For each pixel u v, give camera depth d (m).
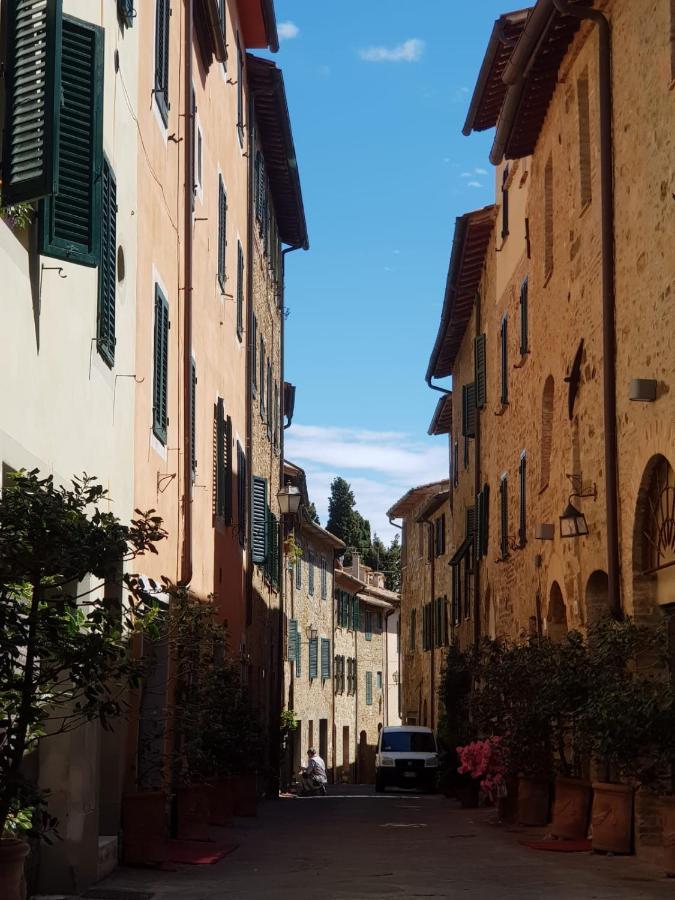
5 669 7.07
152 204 14.96
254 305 28.05
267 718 31.52
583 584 16.95
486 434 29.41
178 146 17.08
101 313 11.38
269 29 26.23
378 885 11.61
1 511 6.99
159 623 9.72
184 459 17.20
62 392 10.20
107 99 11.98
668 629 13.61
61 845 10.61
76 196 9.02
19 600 7.58
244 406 26.00
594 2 15.94
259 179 29.30
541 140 21.02
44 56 7.94
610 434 15.05
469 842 16.39
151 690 15.06
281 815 22.67
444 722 32.41
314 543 50.09
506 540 25.28
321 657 51.62
